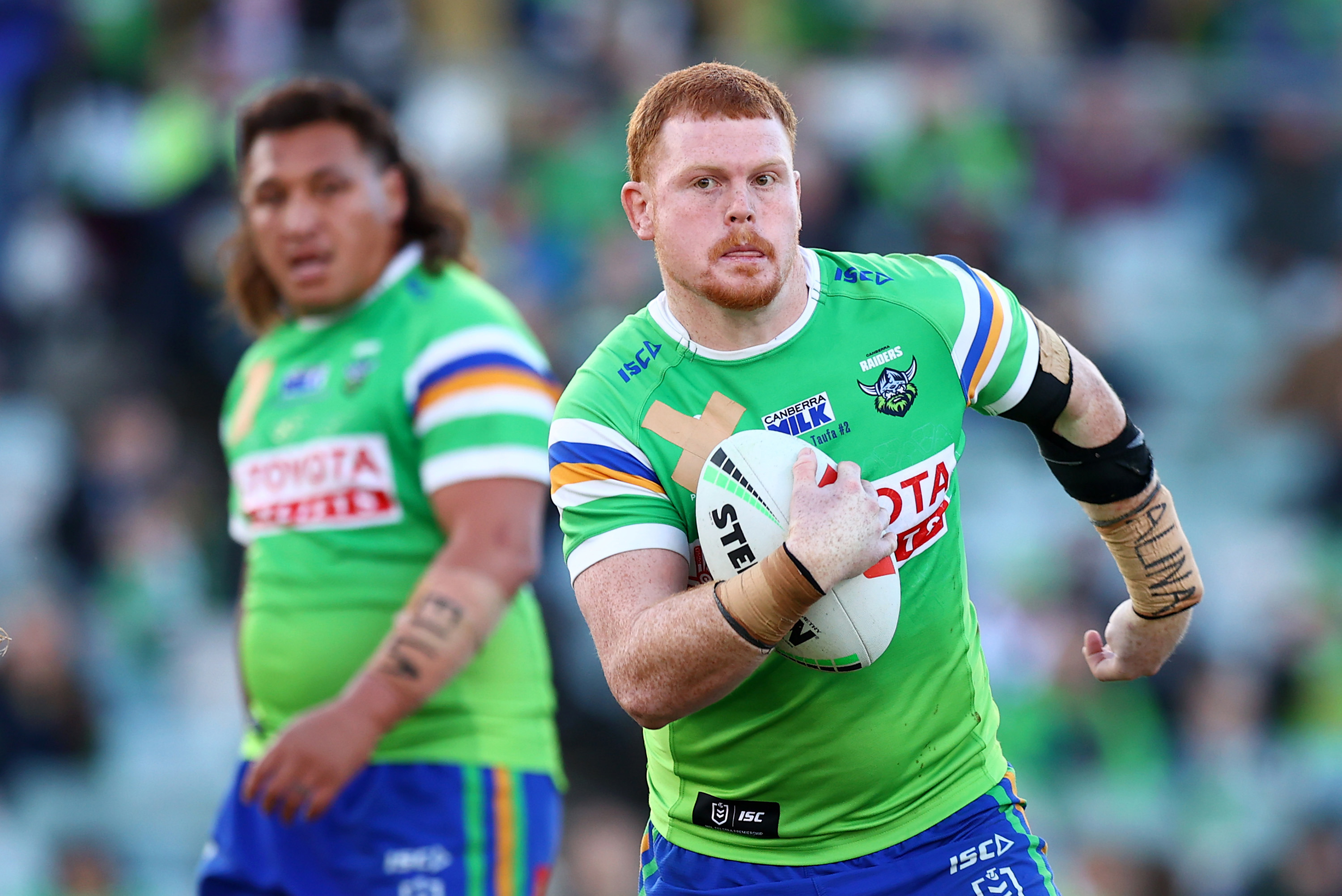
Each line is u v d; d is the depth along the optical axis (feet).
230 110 108.37
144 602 97.09
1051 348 33.30
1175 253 112.88
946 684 33.30
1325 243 113.50
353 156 43.73
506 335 42.63
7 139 114.01
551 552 90.22
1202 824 88.07
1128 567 35.06
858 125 108.47
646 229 31.99
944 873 33.32
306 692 42.29
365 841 41.47
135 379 106.11
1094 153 113.60
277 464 43.24
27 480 101.24
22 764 88.79
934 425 32.01
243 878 43.24
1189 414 109.19
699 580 31.86
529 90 109.19
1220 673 93.09
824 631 30.91
